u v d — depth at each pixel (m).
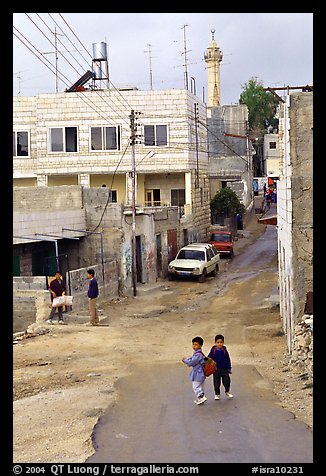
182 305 26.23
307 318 14.37
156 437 9.32
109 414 10.76
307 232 15.08
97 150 39.06
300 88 20.11
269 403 11.15
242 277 34.66
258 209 70.12
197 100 42.44
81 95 38.88
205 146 46.25
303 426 9.62
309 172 15.12
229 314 23.92
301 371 13.45
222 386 12.63
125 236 28.17
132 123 28.86
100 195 27.75
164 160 39.28
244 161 64.50
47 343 17.41
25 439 9.52
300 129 15.16
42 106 39.16
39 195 25.86
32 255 24.50
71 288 22.52
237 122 65.62
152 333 19.77
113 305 25.47
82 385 13.03
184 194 42.06
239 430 9.53
